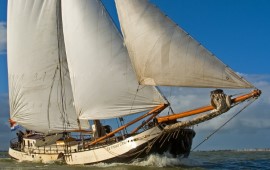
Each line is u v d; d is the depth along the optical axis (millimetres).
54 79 39906
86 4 34781
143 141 29625
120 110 32219
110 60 32938
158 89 30938
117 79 32375
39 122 40219
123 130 31828
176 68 27688
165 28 28344
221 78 26281
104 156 31375
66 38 35750
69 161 34375
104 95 32844
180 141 29797
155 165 29734
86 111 33844
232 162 38281
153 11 29156
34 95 40375
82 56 34250
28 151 39469
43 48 39906
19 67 40750
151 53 28562
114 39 33344
